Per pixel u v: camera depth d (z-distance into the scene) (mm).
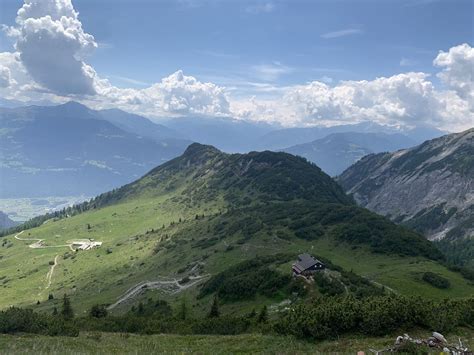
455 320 44344
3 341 47688
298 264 117812
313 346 41281
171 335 59875
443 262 163250
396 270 143000
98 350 43938
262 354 39938
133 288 189500
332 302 50750
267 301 106938
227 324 67000
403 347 34812
